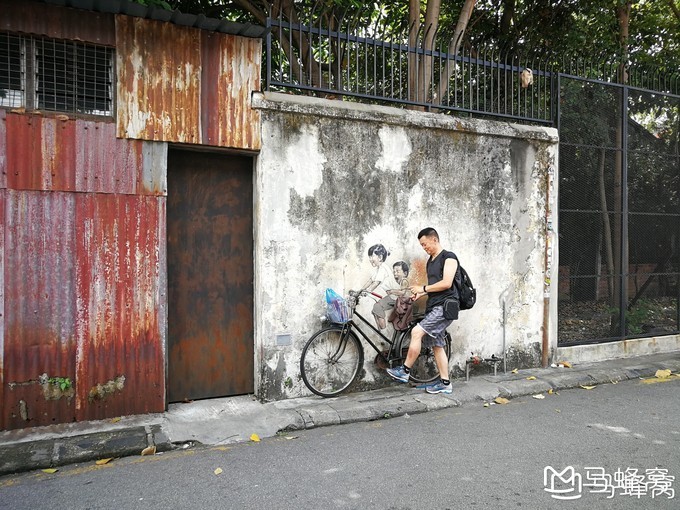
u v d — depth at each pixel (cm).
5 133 413
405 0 885
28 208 420
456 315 511
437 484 338
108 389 448
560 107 659
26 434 410
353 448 401
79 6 426
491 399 529
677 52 933
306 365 513
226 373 516
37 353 423
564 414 482
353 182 534
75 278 435
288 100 507
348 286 534
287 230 504
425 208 571
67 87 437
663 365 655
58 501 319
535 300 638
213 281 509
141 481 346
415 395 523
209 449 403
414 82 630
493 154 609
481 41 929
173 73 463
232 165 516
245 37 491
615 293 694
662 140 736
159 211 463
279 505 312
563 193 659
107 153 444
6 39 418
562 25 893
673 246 745
